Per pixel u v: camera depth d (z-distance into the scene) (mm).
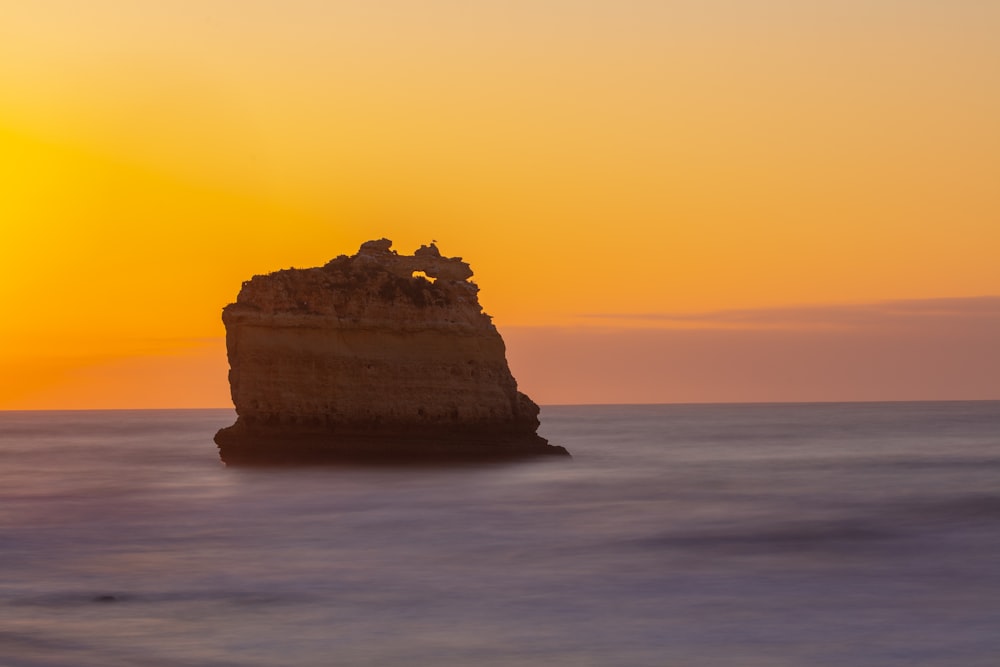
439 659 30594
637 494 64625
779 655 30562
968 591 37406
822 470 82500
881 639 31859
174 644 32188
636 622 34094
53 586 40062
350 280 83812
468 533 51156
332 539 50000
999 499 58688
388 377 82562
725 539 48469
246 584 40125
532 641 32219
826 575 40375
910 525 50812
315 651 31422
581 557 44844
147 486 72000
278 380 83188
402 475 73750
